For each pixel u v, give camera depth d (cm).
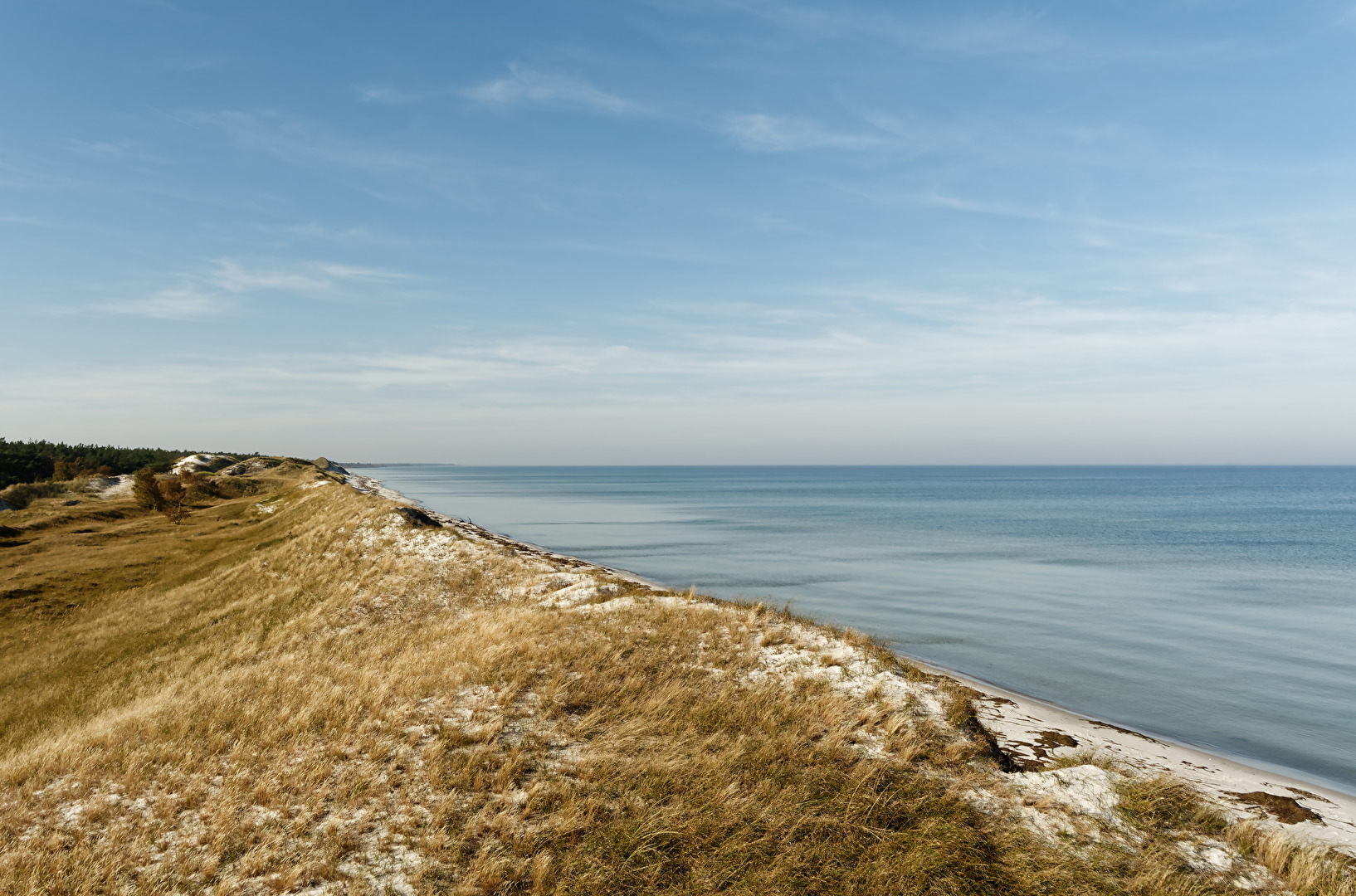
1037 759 1341
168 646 2595
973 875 889
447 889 876
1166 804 1128
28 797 1162
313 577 3212
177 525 5825
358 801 1079
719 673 1620
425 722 1350
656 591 2562
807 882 880
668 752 1213
